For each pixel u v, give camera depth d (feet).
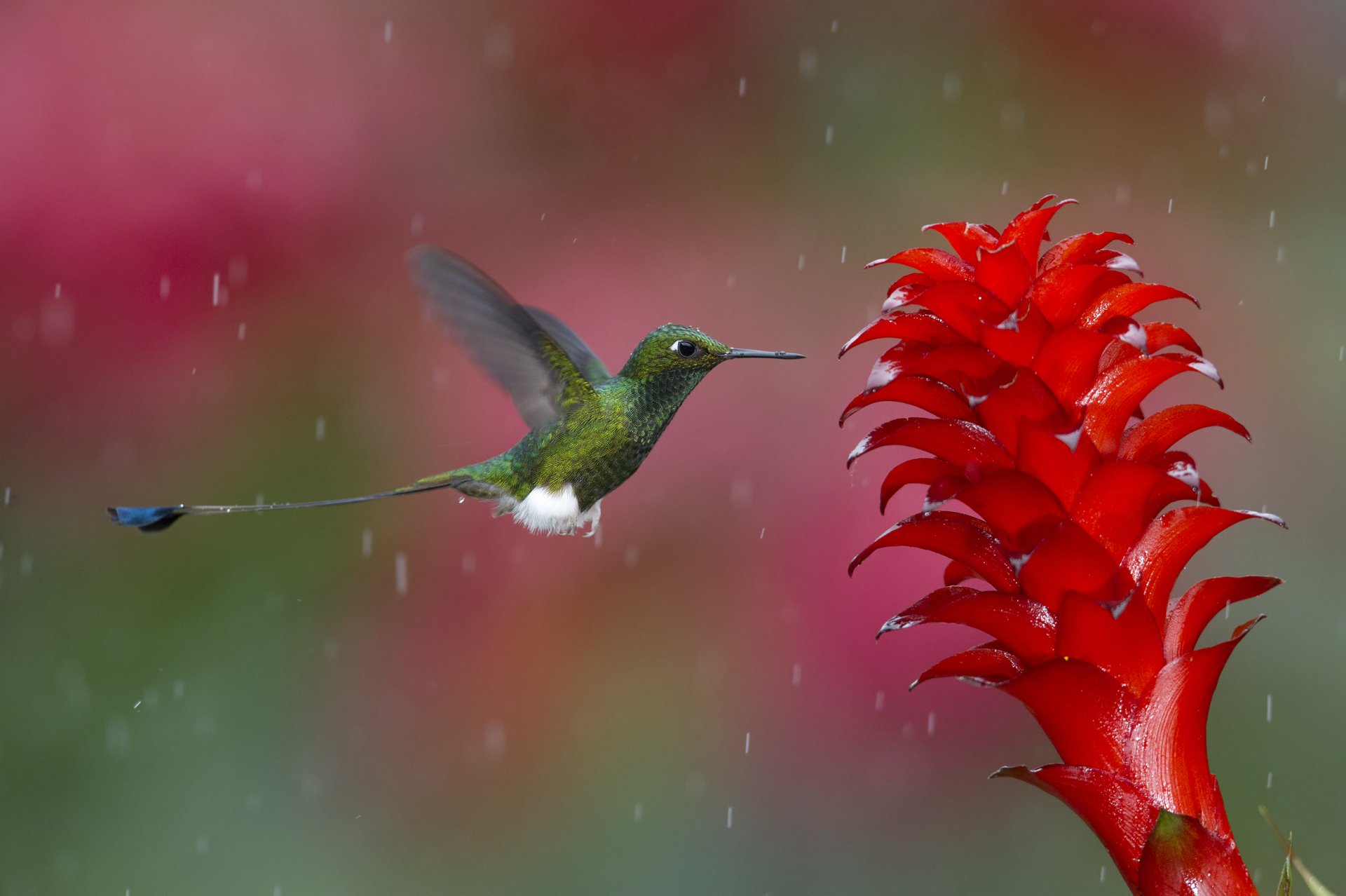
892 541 12.63
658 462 34.81
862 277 37.91
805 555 34.04
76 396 34.19
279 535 34.53
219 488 34.42
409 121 36.88
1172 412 12.30
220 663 34.22
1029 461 12.05
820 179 39.29
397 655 34.68
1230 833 11.82
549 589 34.60
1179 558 12.10
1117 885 33.50
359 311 35.47
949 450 12.28
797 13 39.65
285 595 34.50
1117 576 12.01
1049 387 12.03
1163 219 39.47
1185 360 11.76
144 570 34.19
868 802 33.65
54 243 33.78
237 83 35.17
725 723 33.91
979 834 33.30
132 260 34.14
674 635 34.14
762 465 34.76
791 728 33.60
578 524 23.52
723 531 34.35
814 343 36.68
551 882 33.88
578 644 34.30
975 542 12.50
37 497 34.12
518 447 23.49
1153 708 11.93
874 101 39.75
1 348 33.76
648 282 37.35
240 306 34.88
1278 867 32.48
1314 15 40.09
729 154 39.04
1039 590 12.20
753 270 37.81
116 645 33.91
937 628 33.27
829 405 35.32
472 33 38.01
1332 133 39.93
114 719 33.73
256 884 33.37
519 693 34.63
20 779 33.32
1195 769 11.94
